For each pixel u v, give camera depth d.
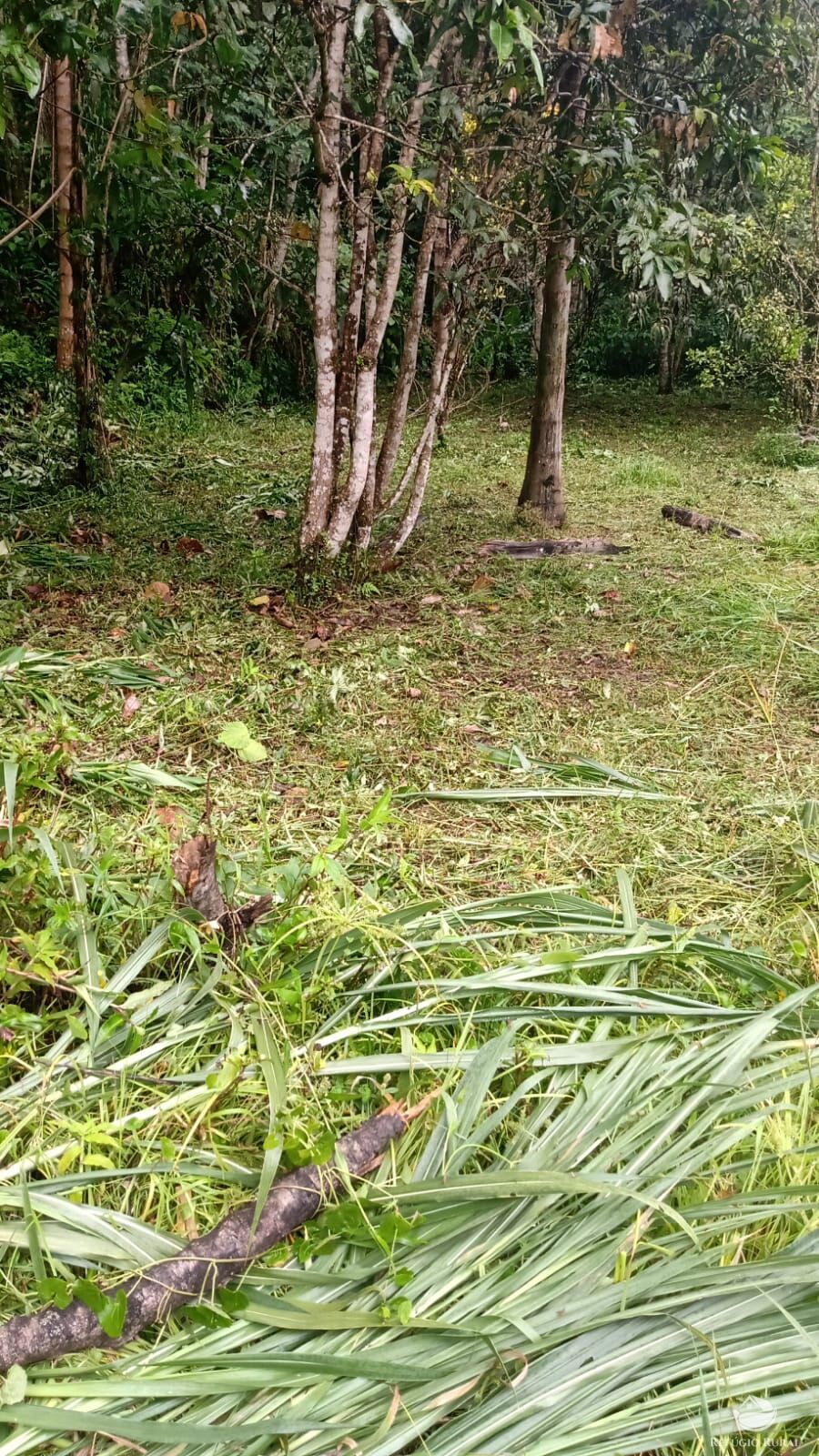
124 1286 1.45
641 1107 1.82
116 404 9.09
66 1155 1.57
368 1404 1.35
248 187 6.28
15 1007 1.83
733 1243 1.57
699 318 16.95
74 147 5.90
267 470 8.14
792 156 9.94
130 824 2.76
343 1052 1.96
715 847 2.92
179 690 3.78
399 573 5.44
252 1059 1.84
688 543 6.35
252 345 12.45
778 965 2.38
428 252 4.94
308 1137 1.62
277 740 3.47
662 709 3.90
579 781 3.31
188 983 2.07
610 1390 1.37
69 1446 1.30
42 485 6.61
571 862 2.81
